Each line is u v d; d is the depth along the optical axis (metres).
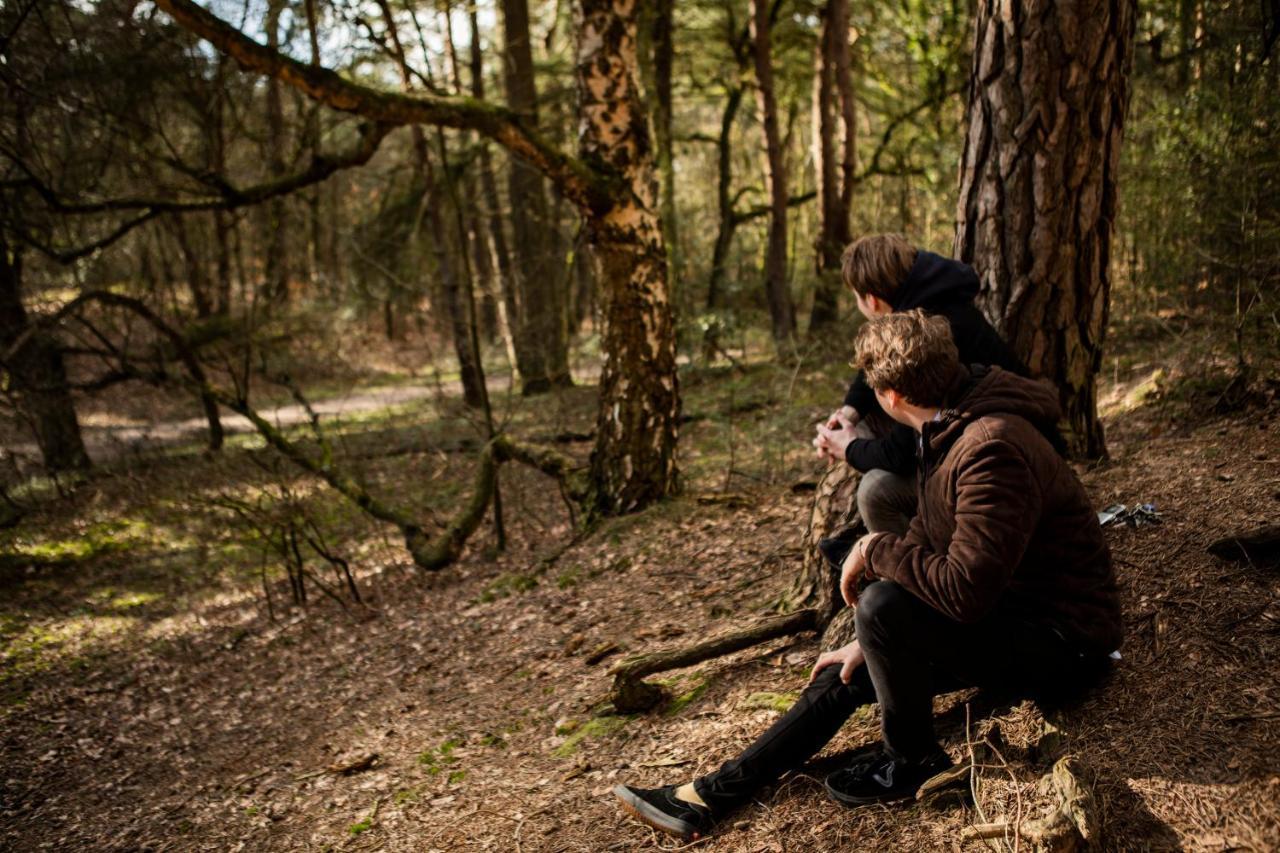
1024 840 1.90
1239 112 4.99
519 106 14.02
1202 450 3.64
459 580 6.41
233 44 4.89
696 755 2.87
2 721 5.10
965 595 1.95
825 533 3.42
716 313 11.32
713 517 5.72
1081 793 1.92
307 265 18.98
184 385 8.07
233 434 13.48
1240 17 5.03
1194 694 2.20
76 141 8.68
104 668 5.87
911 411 2.17
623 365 6.23
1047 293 3.33
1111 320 7.40
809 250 23.03
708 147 23.98
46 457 10.91
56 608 7.11
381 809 3.28
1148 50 8.38
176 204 6.23
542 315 14.08
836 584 3.35
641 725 3.26
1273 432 3.67
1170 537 2.90
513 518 7.79
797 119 23.34
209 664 5.72
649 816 2.48
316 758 4.01
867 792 2.28
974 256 3.45
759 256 18.62
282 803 3.59
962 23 14.71
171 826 3.63
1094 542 2.16
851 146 13.68
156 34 8.10
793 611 3.55
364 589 6.70
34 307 11.30
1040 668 2.15
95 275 12.28
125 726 4.92
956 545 1.99
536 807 2.89
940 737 2.43
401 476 9.97
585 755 3.18
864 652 2.20
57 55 7.62
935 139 12.95
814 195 17.89
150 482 10.23
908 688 2.16
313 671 5.27
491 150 14.67
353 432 12.49
